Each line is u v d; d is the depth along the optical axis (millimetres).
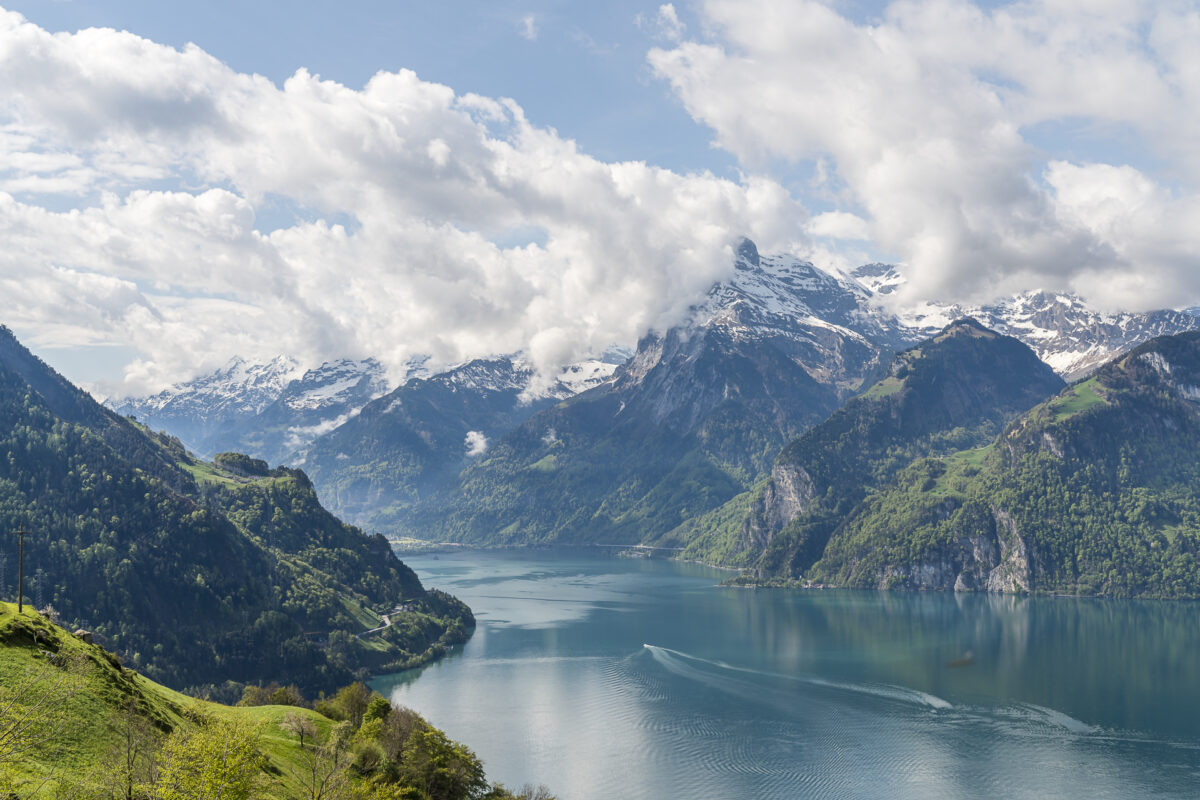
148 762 106625
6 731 99375
